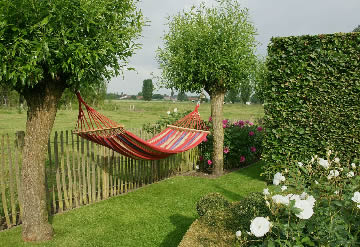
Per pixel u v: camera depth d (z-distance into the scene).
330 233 2.11
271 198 2.34
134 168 7.50
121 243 4.56
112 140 5.10
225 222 3.42
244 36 8.02
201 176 8.95
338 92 6.86
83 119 5.06
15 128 17.00
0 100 34.69
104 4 4.04
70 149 11.10
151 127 8.91
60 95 4.61
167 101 79.12
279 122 7.58
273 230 2.30
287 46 7.29
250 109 49.66
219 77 8.03
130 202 6.42
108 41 4.20
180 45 8.34
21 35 3.52
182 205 6.25
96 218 5.50
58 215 5.59
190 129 7.46
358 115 6.68
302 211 1.98
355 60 6.64
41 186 4.60
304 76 7.18
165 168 8.71
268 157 7.82
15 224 5.08
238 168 10.16
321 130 7.11
